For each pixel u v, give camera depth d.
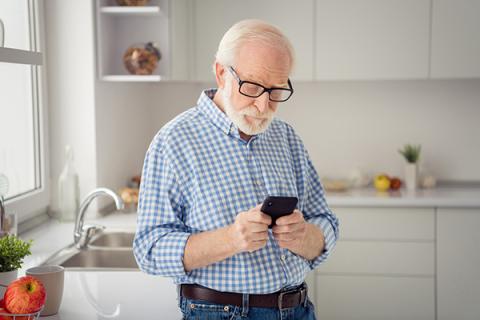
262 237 1.41
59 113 2.80
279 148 1.68
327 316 3.23
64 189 2.70
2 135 2.38
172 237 1.48
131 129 3.39
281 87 1.50
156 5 2.98
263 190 1.58
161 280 1.86
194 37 3.43
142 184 1.57
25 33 2.62
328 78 3.38
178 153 1.53
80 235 2.32
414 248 3.18
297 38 3.38
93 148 2.80
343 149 3.74
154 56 2.88
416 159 3.54
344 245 3.21
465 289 3.17
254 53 1.48
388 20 3.33
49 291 1.53
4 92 2.41
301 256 1.61
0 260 1.57
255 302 1.52
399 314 3.21
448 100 3.67
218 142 1.57
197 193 1.52
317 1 3.35
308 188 1.79
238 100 1.50
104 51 2.87
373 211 3.18
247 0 3.38
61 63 2.78
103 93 2.91
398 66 3.35
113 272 1.96
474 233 3.15
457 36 3.30
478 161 3.68
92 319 1.51
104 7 2.81
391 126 3.71
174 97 3.75
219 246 1.42
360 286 3.21
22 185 2.60
